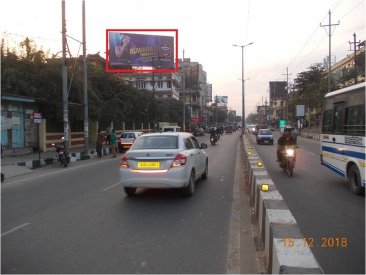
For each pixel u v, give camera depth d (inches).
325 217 305.7
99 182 508.7
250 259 215.2
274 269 158.2
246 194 411.8
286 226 182.5
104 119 1391.5
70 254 221.6
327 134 503.5
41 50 1072.8
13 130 943.0
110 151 1174.3
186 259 213.6
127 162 384.5
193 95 4355.3
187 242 243.8
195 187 456.4
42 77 1016.2
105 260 211.6
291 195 401.7
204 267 202.2
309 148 1227.2
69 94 1088.2
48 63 1069.1
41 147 1057.5
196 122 3892.7
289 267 136.1
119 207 347.3
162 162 375.9
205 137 2465.6
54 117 1095.6
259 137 1480.1
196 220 299.7
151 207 346.6
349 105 422.3
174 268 200.5
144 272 194.9
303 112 2824.8
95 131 1496.1
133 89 1635.1
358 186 398.9
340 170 451.5
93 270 197.5
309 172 597.3
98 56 1861.5
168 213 323.0
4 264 206.8
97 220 300.0
